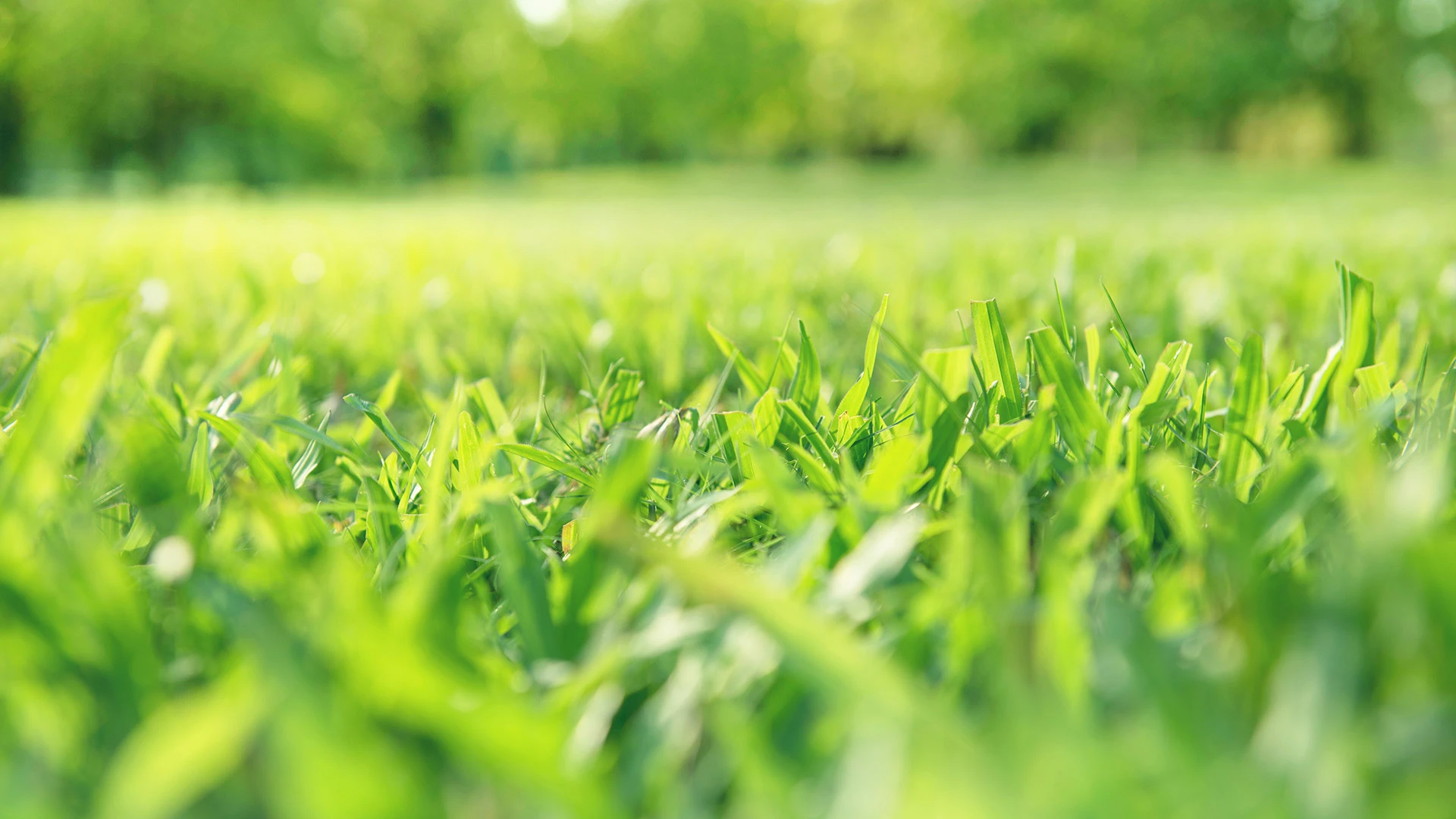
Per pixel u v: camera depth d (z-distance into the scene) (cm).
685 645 58
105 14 3006
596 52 4269
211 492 98
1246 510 71
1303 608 52
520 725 42
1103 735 49
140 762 39
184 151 3344
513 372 199
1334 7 2873
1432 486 48
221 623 67
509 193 2562
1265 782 39
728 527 96
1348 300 115
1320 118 3619
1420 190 1471
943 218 1007
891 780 41
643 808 50
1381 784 41
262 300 277
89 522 81
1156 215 959
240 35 3212
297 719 39
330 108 3478
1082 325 239
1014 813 38
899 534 58
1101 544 85
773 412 110
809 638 44
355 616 49
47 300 307
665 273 381
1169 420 114
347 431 140
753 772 44
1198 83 2891
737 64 4216
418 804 41
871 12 4100
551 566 84
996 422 116
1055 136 3906
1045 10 3056
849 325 250
